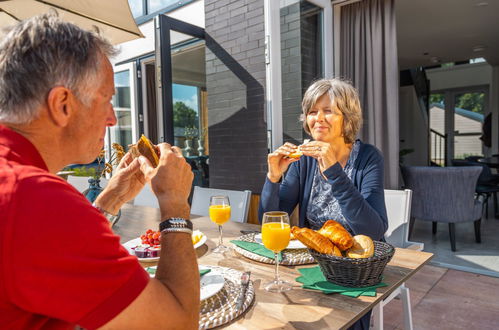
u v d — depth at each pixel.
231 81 3.65
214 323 0.72
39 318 0.46
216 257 1.18
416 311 2.23
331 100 1.55
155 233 1.25
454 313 2.20
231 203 2.07
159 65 3.23
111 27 2.06
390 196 1.70
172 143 3.26
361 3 3.40
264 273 1.03
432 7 4.00
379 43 3.34
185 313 0.52
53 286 0.42
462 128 8.48
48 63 0.50
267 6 2.86
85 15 1.92
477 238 3.56
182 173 0.64
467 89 8.35
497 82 7.37
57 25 0.53
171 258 0.56
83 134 0.56
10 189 0.43
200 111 3.75
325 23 3.34
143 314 0.47
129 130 4.95
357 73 3.45
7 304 0.43
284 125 2.98
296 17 3.09
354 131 1.60
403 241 1.61
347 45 3.50
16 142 0.50
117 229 1.65
